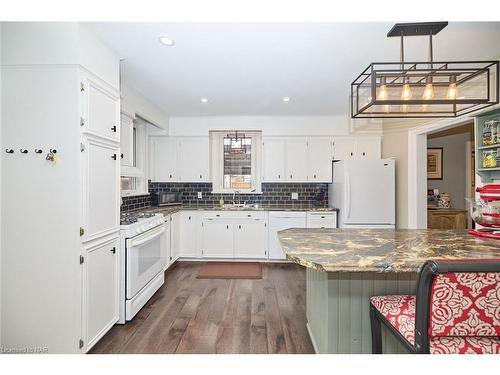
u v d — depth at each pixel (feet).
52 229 6.20
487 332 3.64
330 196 15.75
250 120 15.35
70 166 6.21
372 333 5.24
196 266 13.85
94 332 6.77
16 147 6.20
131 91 10.92
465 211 16.34
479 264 3.45
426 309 3.71
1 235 6.21
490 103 5.54
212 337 7.36
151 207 14.62
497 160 7.80
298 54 8.00
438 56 8.07
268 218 14.44
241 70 9.18
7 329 6.18
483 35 6.88
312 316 6.93
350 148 15.26
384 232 7.55
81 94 6.29
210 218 14.55
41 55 6.17
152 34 6.89
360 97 6.41
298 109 13.96
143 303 9.08
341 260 4.76
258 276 12.26
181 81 10.19
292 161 15.39
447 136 17.42
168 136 15.46
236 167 16.65
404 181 13.21
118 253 7.97
